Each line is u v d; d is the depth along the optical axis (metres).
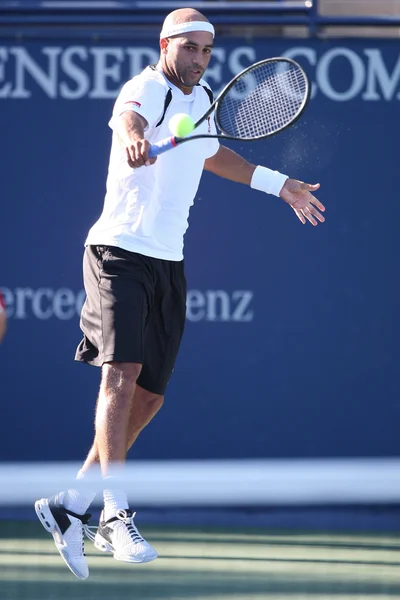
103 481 8.30
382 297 20.48
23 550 17.61
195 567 16.27
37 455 20.50
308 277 20.47
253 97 14.18
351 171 20.55
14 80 20.58
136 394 13.75
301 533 19.45
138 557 11.95
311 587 14.81
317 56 20.52
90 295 12.96
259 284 20.48
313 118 20.53
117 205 12.90
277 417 20.50
